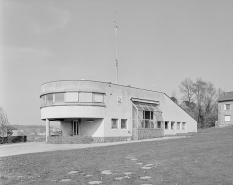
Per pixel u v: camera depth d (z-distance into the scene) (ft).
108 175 43.14
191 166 47.37
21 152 83.15
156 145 82.64
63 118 119.75
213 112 288.30
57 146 100.94
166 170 45.19
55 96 116.78
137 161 54.95
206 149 66.59
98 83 118.73
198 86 281.95
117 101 125.90
